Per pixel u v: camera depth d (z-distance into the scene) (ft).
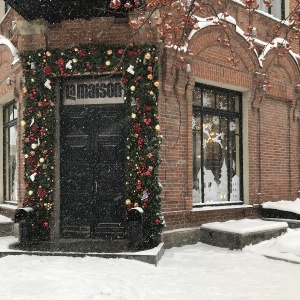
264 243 30.35
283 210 36.11
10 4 28.14
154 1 24.73
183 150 31.24
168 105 30.35
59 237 30.50
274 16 41.29
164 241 29.37
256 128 37.42
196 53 31.86
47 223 29.71
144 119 28.66
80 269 22.13
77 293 17.93
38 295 17.78
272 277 23.06
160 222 28.22
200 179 33.78
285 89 40.19
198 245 30.89
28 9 28.84
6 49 36.32
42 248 26.71
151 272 23.09
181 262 25.99
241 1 36.06
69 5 28.37
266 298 19.31
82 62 29.45
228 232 30.01
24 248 26.76
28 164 30.19
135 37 29.07
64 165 30.94
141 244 26.81
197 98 33.96
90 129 30.78
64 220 30.68
